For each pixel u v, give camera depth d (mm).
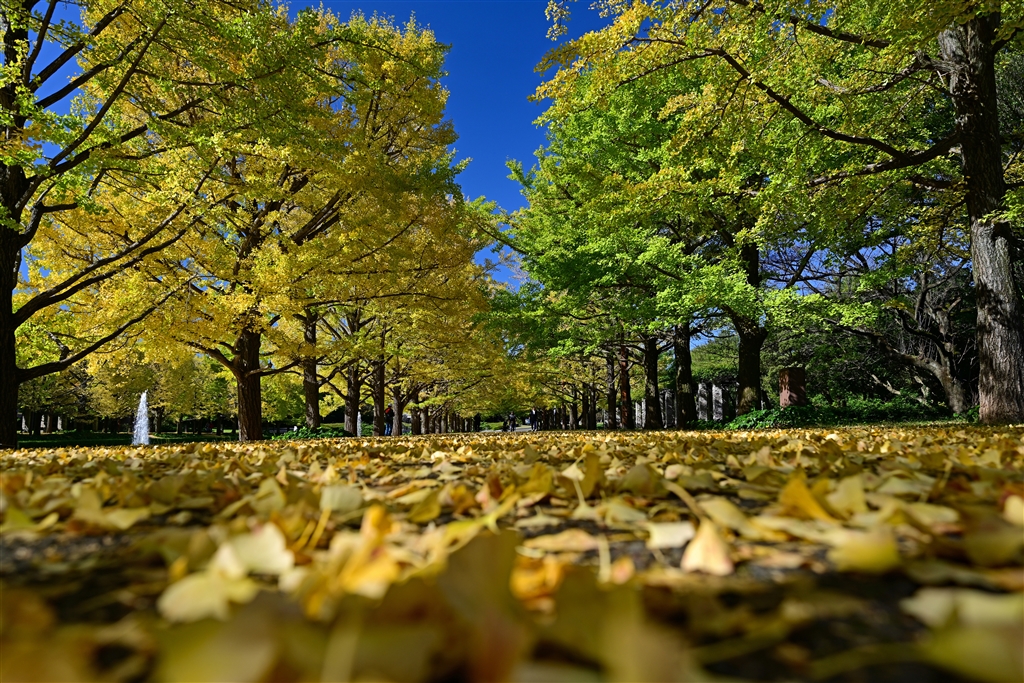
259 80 8578
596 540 1130
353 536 1060
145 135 10328
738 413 15836
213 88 8789
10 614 722
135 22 8359
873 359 24094
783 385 17344
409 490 1884
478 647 521
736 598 797
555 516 1481
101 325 9547
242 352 12367
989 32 9133
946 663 542
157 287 9312
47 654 510
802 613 710
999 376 8570
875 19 9555
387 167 11312
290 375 21734
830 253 15383
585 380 27953
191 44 7742
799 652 635
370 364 18156
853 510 1289
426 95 12109
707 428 15766
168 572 1006
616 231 12961
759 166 12125
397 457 3682
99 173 8461
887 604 786
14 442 8047
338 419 55344
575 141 15789
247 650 490
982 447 3172
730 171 10508
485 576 671
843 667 597
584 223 14219
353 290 13227
